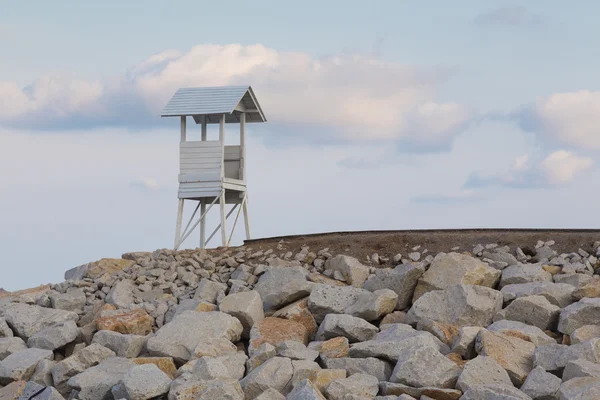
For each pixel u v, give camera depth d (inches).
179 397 618.5
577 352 616.7
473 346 674.2
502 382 602.2
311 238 1009.5
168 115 1121.4
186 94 1159.6
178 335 757.9
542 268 833.5
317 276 888.3
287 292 832.9
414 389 603.8
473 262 815.1
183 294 912.3
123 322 821.9
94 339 786.8
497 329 703.1
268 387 634.2
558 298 754.8
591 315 696.4
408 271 813.9
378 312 768.9
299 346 704.4
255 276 915.4
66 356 826.2
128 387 641.6
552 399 573.9
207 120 1201.4
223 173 1127.0
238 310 797.9
